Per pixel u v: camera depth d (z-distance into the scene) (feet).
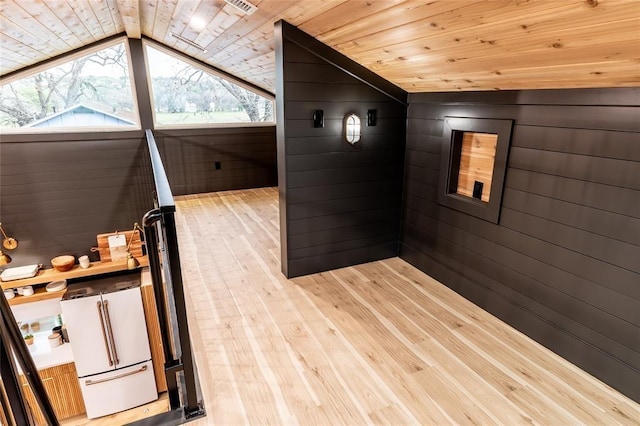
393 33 6.33
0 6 7.44
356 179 9.57
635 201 5.28
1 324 3.05
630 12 3.59
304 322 7.68
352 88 8.79
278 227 13.56
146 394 12.35
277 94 8.55
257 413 5.47
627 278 5.50
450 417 5.36
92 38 14.30
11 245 14.71
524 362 6.48
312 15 6.89
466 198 8.29
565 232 6.26
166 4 9.92
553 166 6.29
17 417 3.08
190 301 8.49
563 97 5.96
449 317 7.84
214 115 18.56
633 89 5.07
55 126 15.38
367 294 8.78
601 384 5.97
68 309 10.94
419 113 9.22
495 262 7.67
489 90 7.23
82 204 15.96
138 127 16.74
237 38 10.87
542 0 3.96
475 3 4.51
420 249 9.87
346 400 5.68
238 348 6.88
